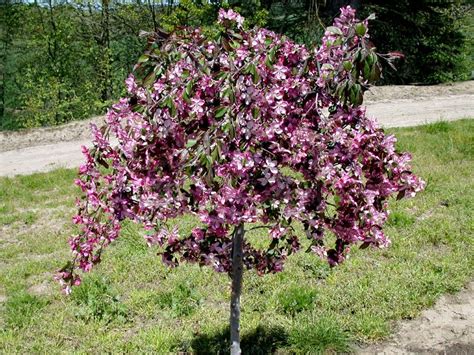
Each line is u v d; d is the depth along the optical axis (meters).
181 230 7.59
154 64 3.54
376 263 6.38
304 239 7.10
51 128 16.44
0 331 5.30
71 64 30.08
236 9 22.23
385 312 5.30
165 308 5.61
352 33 3.34
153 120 3.34
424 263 6.29
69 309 5.64
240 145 3.34
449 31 25.22
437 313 5.40
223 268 4.02
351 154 3.46
